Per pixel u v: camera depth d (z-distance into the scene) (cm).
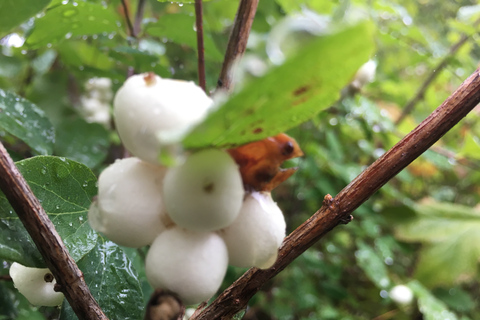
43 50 25
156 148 6
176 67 28
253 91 5
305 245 9
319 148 27
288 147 6
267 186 7
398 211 32
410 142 9
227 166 6
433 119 9
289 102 5
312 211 30
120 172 7
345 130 32
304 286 29
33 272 10
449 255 30
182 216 6
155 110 6
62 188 10
